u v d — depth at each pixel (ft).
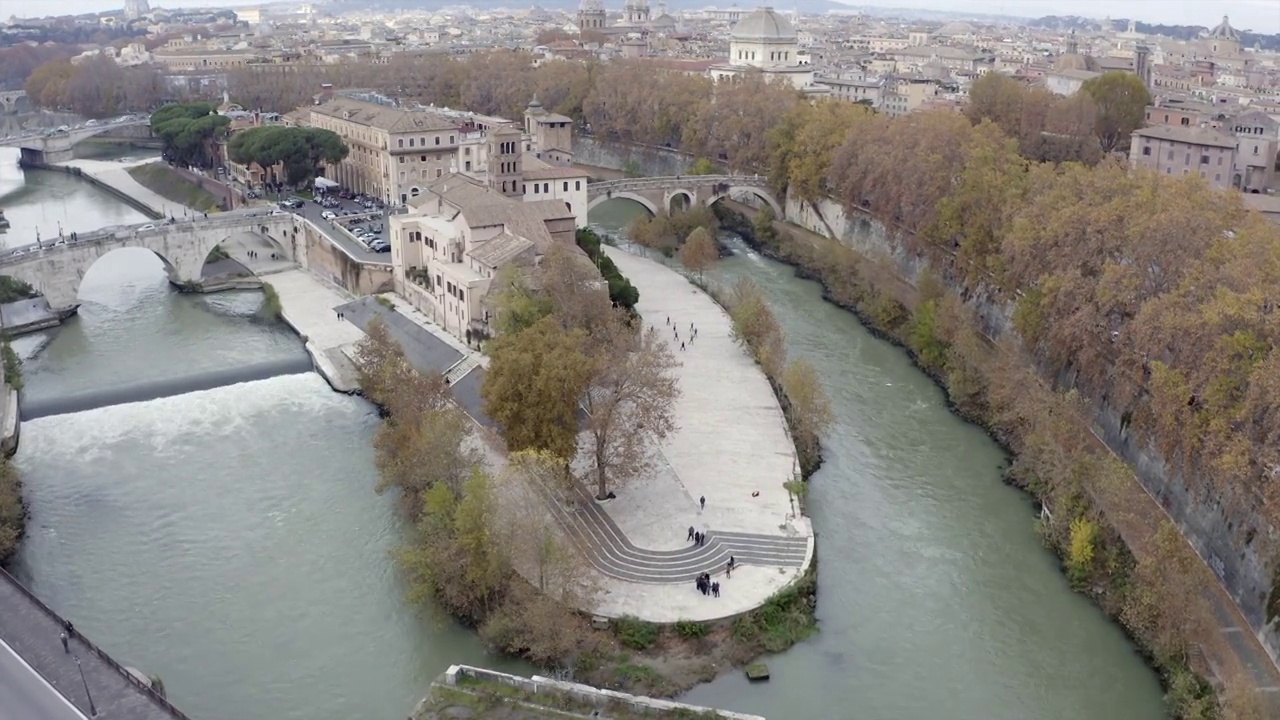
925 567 408.67
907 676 346.74
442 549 369.50
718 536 405.59
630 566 387.75
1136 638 362.94
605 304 532.32
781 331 638.94
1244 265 422.82
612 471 423.23
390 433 457.27
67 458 485.56
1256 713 299.79
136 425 519.19
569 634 344.28
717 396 535.19
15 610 317.63
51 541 419.33
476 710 302.45
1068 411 467.11
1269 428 351.87
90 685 282.97
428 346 598.75
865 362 615.16
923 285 644.27
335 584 392.27
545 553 354.95
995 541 426.92
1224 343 377.09
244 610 377.30
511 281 540.93
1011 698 337.93
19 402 538.47
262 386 568.00
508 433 422.41
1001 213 616.39
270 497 452.35
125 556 409.90
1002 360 547.08
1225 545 373.81
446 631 363.56
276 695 334.65
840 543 423.23
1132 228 476.54
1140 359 443.73
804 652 355.97
